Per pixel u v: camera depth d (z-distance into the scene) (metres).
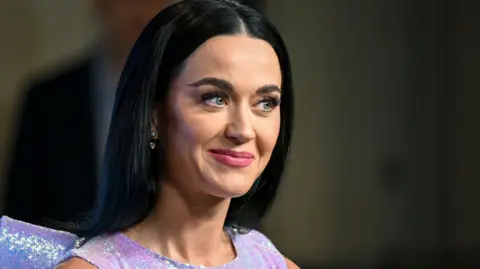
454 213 12.16
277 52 4.07
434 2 11.84
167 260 3.98
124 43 6.89
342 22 11.60
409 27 11.84
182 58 3.84
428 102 11.98
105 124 7.00
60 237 4.19
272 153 4.38
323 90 11.64
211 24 3.86
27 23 10.33
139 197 3.99
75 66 7.16
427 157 12.06
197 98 3.81
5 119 10.24
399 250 12.04
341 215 11.88
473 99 12.02
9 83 10.30
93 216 4.23
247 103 3.85
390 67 11.83
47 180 6.96
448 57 11.95
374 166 11.92
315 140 11.73
